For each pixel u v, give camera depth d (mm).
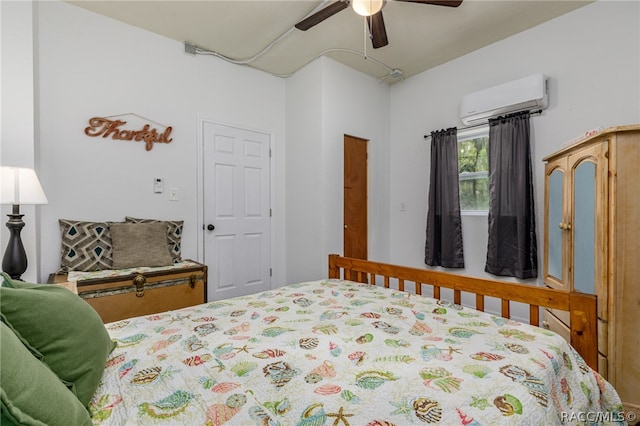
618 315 1591
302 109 3406
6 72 1899
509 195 2795
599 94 2365
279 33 2770
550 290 1329
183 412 771
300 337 1231
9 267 1724
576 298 1262
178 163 2893
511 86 2705
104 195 2508
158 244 2504
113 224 2420
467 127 3180
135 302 2164
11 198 1571
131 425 724
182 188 2912
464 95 3158
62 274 2146
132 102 2645
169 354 1065
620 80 2273
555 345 1144
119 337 1201
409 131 3701
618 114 2285
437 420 755
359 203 3572
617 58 2285
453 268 3248
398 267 1910
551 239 2281
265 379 929
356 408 795
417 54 3152
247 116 3363
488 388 875
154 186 2754
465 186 3293
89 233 2316
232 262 3238
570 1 2363
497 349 1112
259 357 1066
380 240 3771
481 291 1546
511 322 1385
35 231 2006
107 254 2322
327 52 3104
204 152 3055
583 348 1244
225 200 3197
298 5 2387
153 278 2246
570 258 1975
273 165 3574
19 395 507
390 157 3896
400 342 1184
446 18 2547
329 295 1827
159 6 2393
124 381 907
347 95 3400
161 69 2797
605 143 1644
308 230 3348
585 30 2422
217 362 1025
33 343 724
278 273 3607
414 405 806
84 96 2424
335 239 3301
